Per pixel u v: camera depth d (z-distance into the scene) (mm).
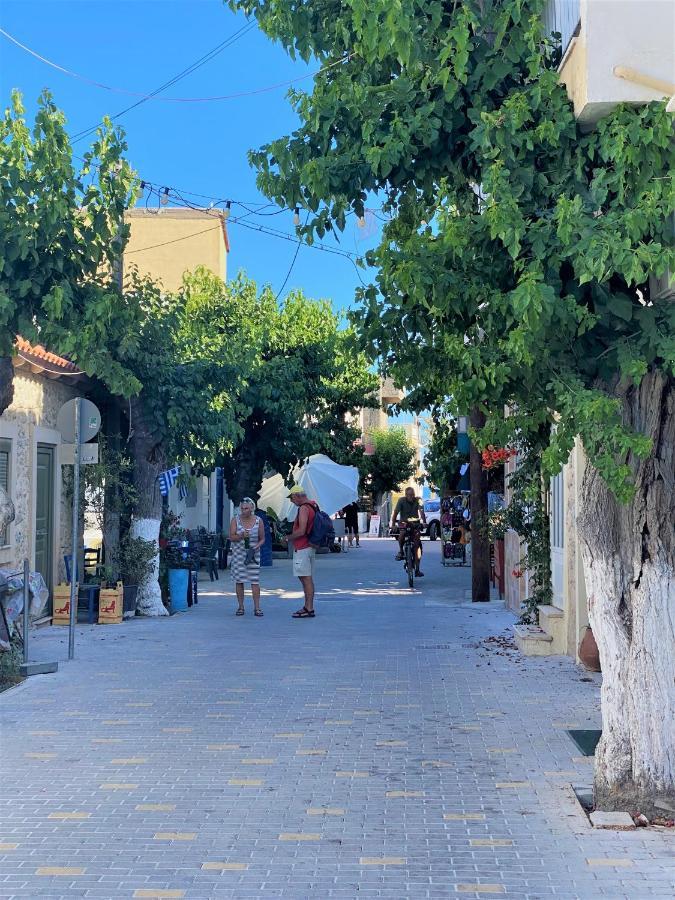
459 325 9398
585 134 9031
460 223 8742
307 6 10578
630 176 8547
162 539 20547
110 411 20047
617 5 8648
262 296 33156
